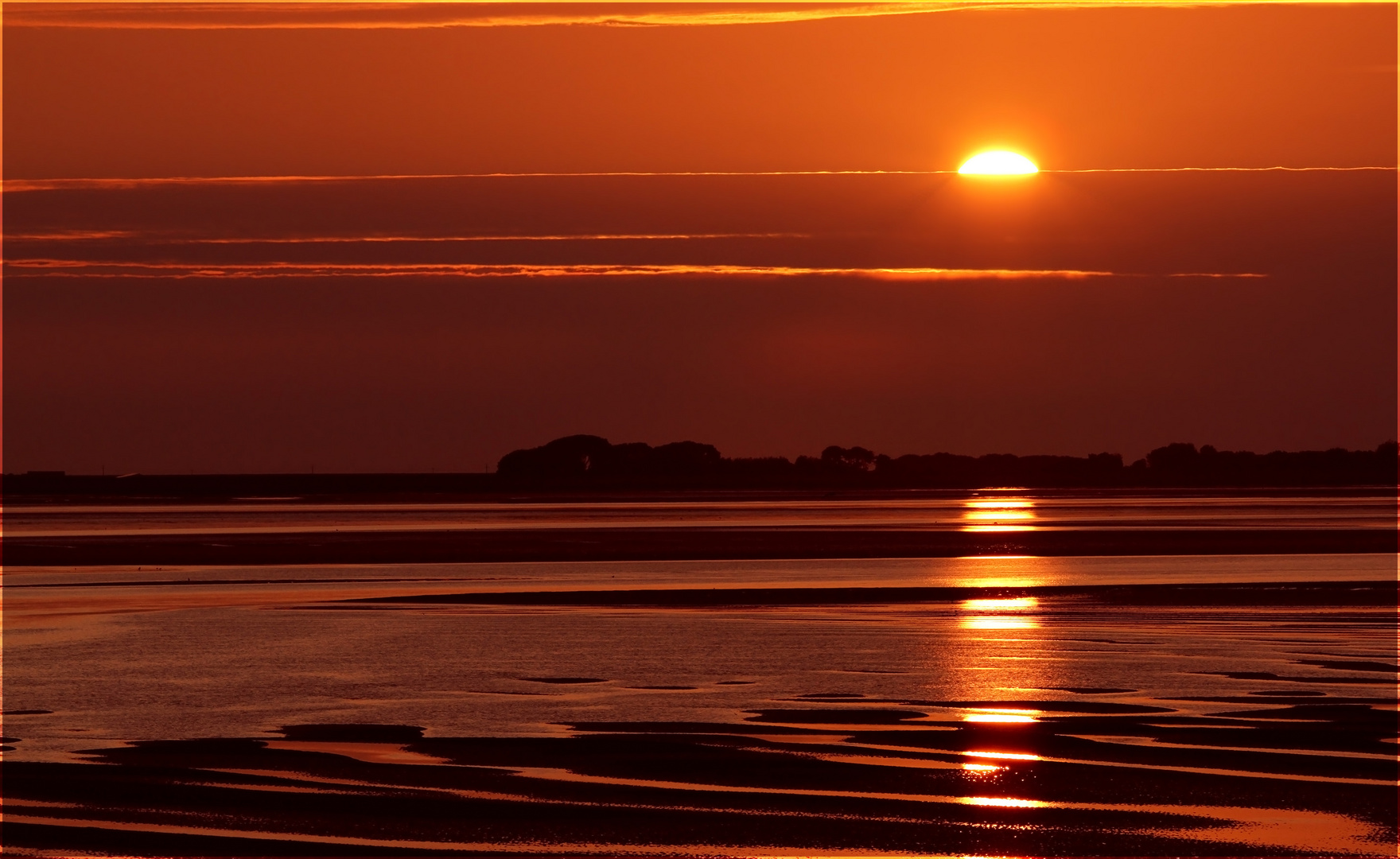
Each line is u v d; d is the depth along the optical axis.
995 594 140.38
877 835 51.00
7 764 61.62
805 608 128.50
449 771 60.56
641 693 79.81
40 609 128.75
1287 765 60.88
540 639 104.81
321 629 112.12
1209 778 58.62
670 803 55.28
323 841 50.56
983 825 52.19
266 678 85.88
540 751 64.31
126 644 102.69
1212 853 49.12
